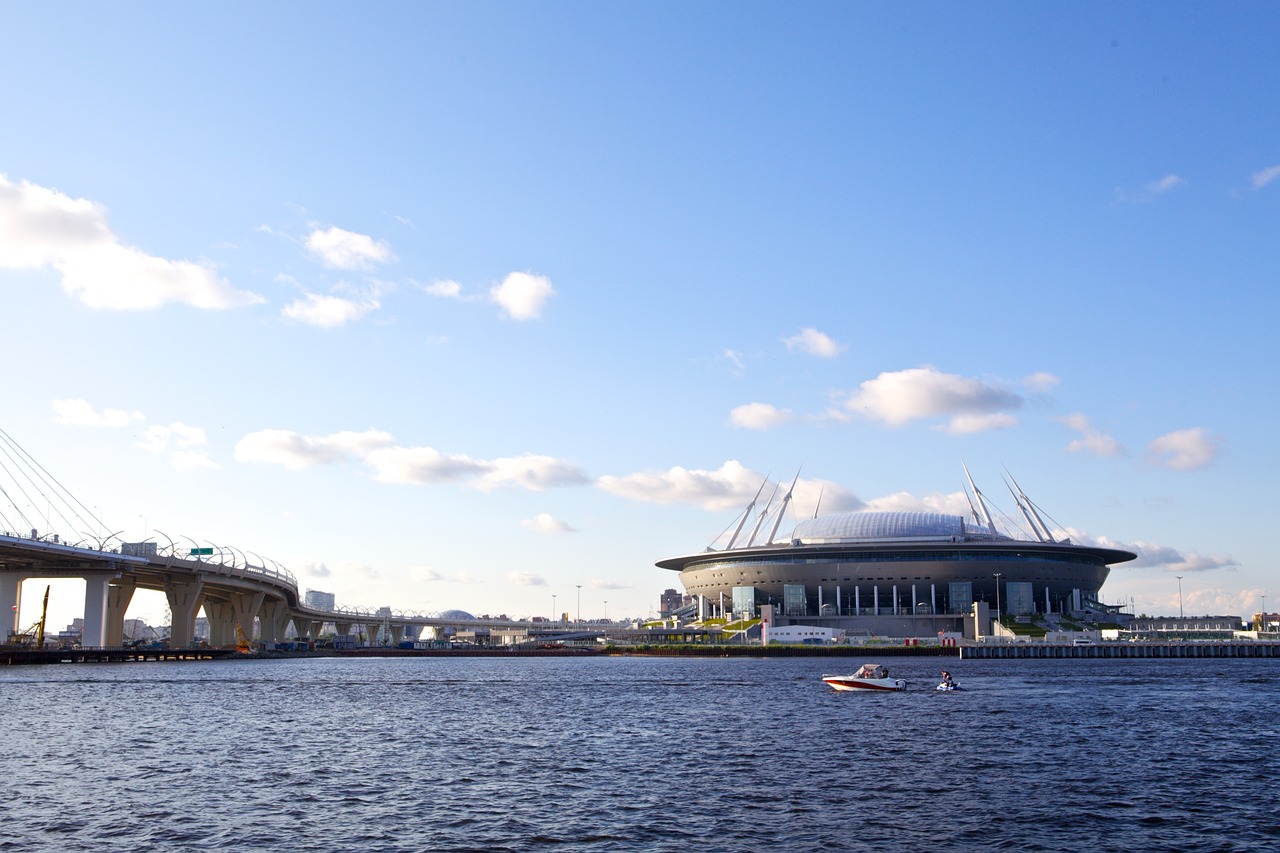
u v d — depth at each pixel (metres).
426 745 78.12
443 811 53.06
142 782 61.03
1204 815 52.44
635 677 173.00
